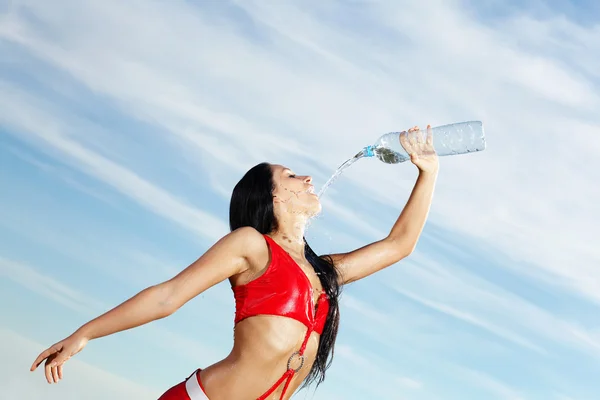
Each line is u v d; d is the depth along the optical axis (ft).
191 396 8.38
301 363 8.46
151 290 8.16
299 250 9.12
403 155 10.30
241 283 8.61
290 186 9.30
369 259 9.71
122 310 8.06
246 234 8.55
